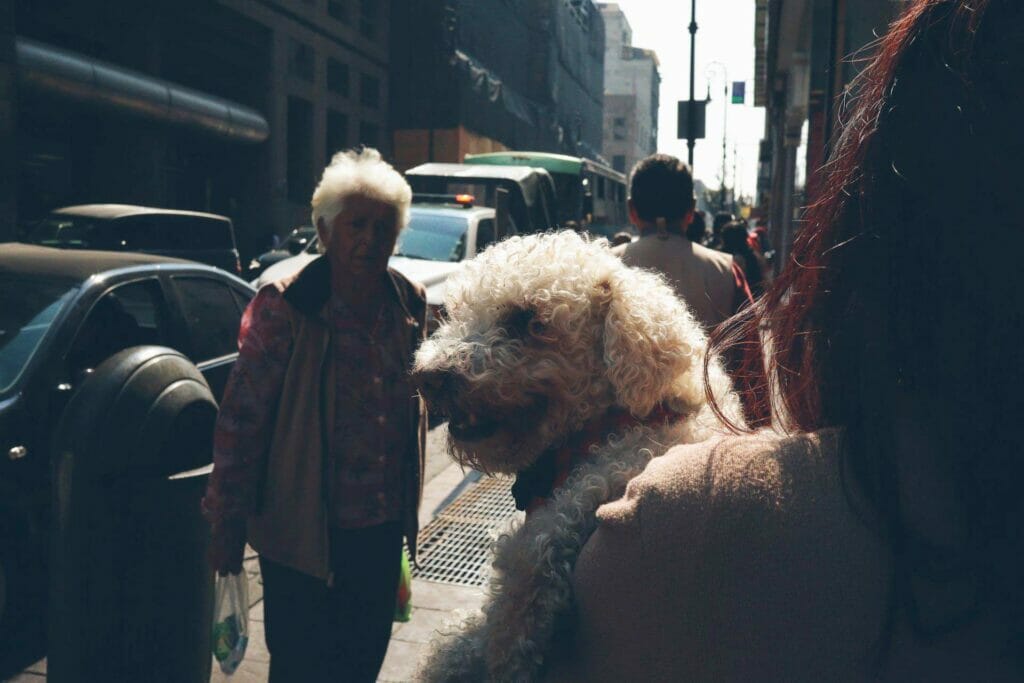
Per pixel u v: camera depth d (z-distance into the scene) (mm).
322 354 2441
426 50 40781
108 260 4660
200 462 2521
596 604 731
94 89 21391
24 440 3719
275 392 2422
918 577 629
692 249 3188
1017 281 625
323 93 35250
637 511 713
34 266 4441
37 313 4121
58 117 23516
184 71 29375
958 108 653
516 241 1060
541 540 811
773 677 660
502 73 49812
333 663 2486
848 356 714
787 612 659
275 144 32031
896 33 708
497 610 825
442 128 40500
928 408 649
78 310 4176
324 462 2406
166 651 2447
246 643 2773
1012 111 639
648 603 696
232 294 5355
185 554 2471
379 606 2533
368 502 2480
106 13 24266
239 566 2393
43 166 23453
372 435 2494
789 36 16266
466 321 1033
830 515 666
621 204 31688
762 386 908
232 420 2379
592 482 869
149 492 2377
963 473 625
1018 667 614
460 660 925
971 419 625
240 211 31906
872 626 640
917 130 672
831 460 688
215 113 27203
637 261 3152
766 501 680
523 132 50000
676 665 690
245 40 30359
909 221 669
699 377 1039
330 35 35500
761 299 898
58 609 2379
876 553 648
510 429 1011
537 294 987
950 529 626
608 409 1030
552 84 56406
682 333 1013
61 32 23375
